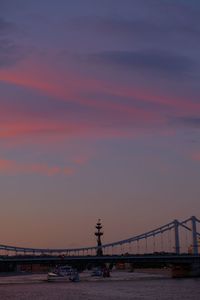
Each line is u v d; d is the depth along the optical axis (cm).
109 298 16412
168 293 17838
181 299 15612
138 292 18612
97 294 18050
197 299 15575
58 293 18725
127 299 15962
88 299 16200
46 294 18338
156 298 16075
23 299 16400
